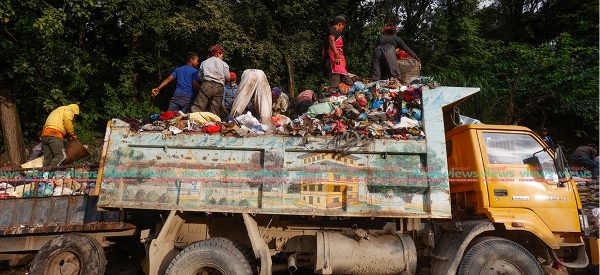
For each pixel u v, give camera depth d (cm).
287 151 497
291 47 1644
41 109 1394
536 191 511
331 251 486
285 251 525
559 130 1605
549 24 1972
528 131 534
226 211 489
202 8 1471
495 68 1620
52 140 724
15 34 1135
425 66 1745
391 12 1847
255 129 512
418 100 526
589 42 1598
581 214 516
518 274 479
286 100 691
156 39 1573
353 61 1730
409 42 1822
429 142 496
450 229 510
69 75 1350
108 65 1642
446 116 594
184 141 502
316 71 1792
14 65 1084
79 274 515
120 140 508
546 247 503
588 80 1385
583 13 1758
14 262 585
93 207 555
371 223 534
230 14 1520
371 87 577
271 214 512
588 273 614
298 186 490
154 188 500
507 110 1459
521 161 522
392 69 726
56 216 555
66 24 1529
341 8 1812
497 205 505
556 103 1474
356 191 489
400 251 491
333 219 536
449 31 1775
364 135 494
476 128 531
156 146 505
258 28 1609
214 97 673
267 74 1580
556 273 531
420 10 1830
